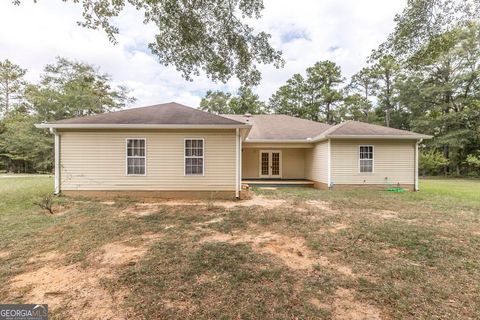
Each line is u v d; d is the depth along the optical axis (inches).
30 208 269.6
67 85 1021.8
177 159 357.4
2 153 965.2
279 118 727.7
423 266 135.0
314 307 97.4
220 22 222.1
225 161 358.6
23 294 106.8
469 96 863.1
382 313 94.1
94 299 102.8
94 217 237.1
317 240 175.3
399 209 281.0
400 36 240.7
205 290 109.1
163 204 309.3
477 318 91.4
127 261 139.2
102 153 354.3
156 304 98.8
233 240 176.1
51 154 945.5
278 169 636.7
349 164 473.1
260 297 104.0
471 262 139.4
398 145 471.5
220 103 1445.6
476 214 255.1
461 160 872.3
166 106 429.1
